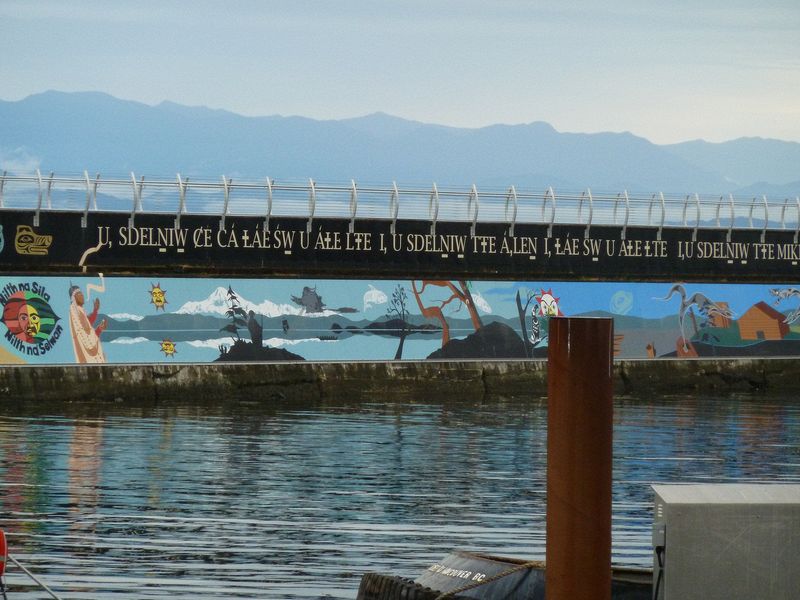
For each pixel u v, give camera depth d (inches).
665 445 1886.1
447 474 1589.6
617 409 2412.6
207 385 2458.2
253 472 1584.6
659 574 585.0
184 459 1678.2
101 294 2466.8
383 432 1988.2
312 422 2107.5
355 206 2669.8
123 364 2412.6
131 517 1293.1
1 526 1235.9
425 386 2613.2
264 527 1253.7
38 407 2258.9
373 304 2672.2
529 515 1331.2
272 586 1021.8
